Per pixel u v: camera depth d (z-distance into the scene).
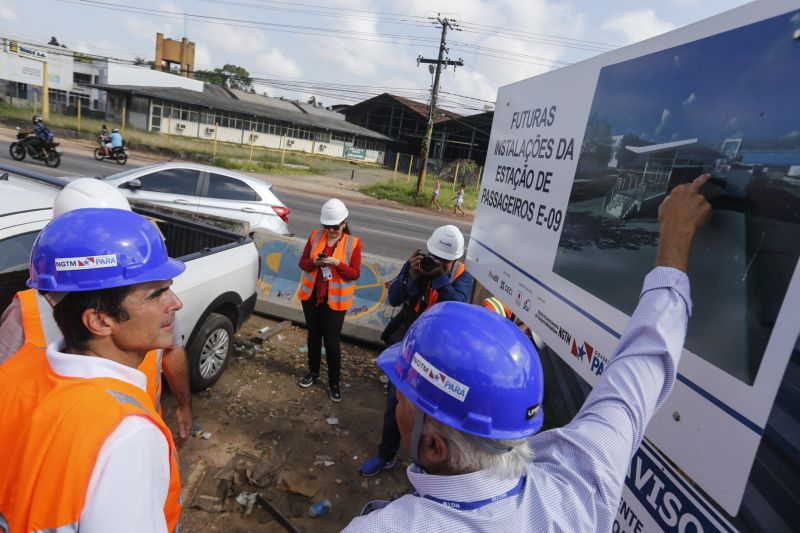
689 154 1.57
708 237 1.43
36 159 17.53
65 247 1.19
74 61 44.28
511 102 3.36
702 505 1.47
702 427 1.41
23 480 1.05
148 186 8.17
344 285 4.14
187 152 29.17
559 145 2.56
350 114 55.34
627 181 1.91
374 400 4.50
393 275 5.72
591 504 1.02
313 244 4.18
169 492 1.26
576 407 2.96
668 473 1.62
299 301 5.98
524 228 2.90
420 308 3.42
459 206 26.44
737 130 1.38
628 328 1.32
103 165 19.61
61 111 37.81
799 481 1.16
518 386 0.99
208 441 3.62
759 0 1.34
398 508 0.96
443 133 48.12
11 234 2.92
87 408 1.07
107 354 1.27
